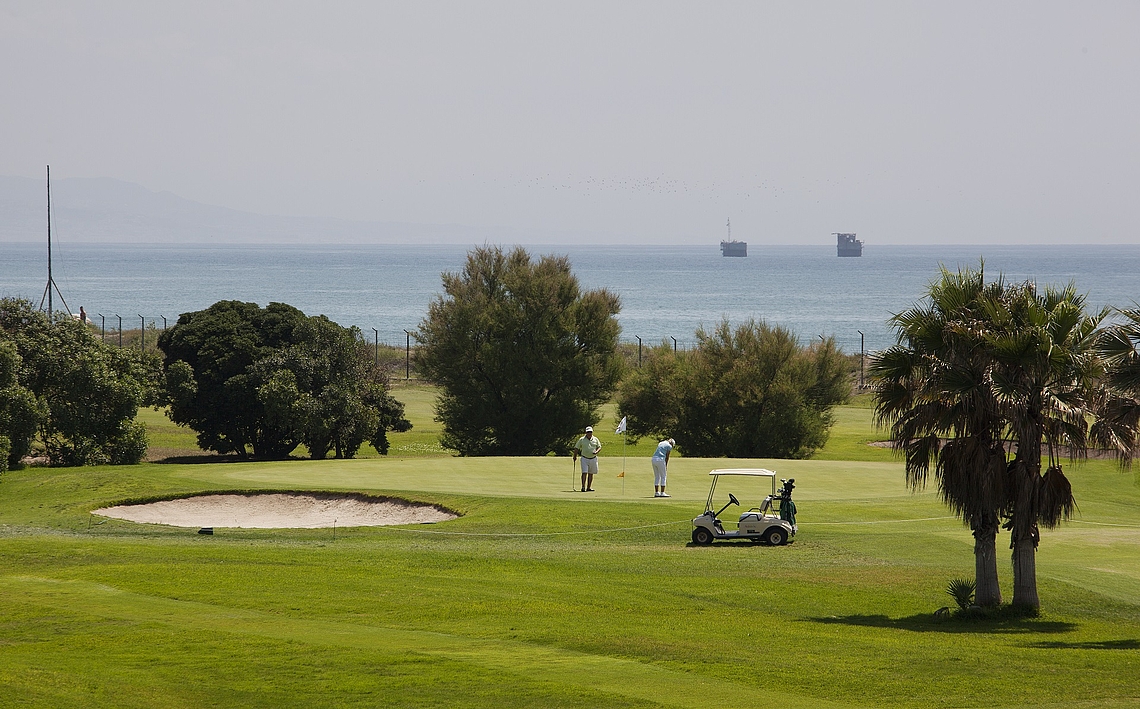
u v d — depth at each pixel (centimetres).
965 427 6106
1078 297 6147
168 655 4434
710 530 8194
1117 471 13000
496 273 19888
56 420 14462
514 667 4344
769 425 18188
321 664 4331
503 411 19438
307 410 16200
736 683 4216
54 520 9456
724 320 19788
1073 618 5953
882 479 11681
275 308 18550
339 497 10325
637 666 4441
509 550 7800
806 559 7588
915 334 6162
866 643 5091
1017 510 6069
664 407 19625
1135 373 5953
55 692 3781
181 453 18638
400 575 6556
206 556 7181
